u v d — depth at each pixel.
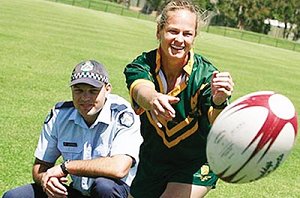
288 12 98.25
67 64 18.95
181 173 5.96
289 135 4.50
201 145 5.87
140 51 27.72
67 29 32.91
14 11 39.53
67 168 5.53
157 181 6.08
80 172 5.52
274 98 4.61
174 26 5.46
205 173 5.94
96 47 26.03
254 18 94.88
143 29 46.22
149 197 6.16
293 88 25.03
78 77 5.45
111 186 5.45
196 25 5.57
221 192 8.77
